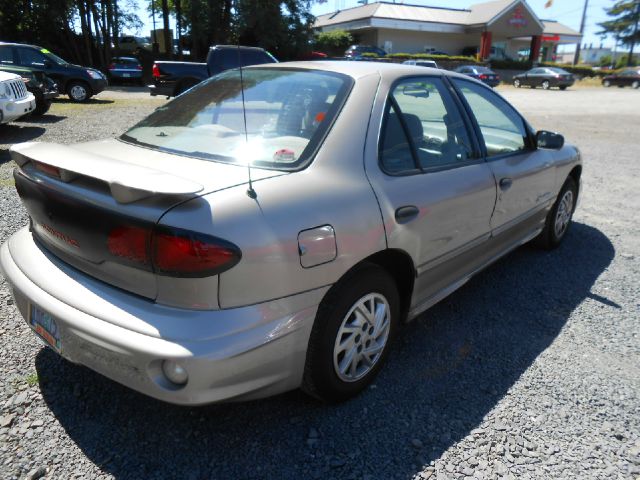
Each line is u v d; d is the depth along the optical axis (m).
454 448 2.33
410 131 2.81
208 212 1.89
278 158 2.31
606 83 38.84
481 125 3.47
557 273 4.34
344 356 2.46
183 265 1.85
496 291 3.96
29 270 2.33
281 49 31.88
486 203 3.26
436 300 3.09
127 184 1.83
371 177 2.48
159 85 14.55
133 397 2.55
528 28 42.47
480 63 39.12
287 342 2.11
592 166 8.81
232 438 2.33
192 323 1.89
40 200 2.29
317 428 2.41
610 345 3.24
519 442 2.38
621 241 5.16
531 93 29.42
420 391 2.71
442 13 43.50
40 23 29.17
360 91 2.63
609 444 2.40
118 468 2.13
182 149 2.47
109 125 10.76
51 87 12.21
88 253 2.12
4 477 2.05
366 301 2.51
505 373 2.91
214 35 30.06
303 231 2.09
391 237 2.49
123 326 1.93
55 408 2.45
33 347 2.90
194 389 1.89
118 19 31.72
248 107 2.72
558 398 2.71
